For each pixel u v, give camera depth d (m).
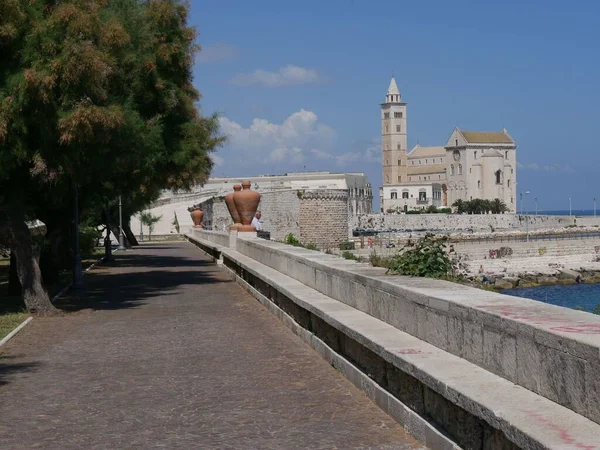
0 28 16.14
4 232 17.61
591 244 91.00
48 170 17.28
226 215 75.56
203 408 8.58
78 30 16.58
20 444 7.34
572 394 4.83
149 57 23.56
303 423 7.79
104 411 8.56
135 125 19.94
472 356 6.51
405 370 6.88
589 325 5.25
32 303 17.64
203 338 13.70
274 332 14.10
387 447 6.81
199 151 29.61
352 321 9.37
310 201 84.38
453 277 10.01
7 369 11.13
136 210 59.97
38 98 16.28
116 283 26.78
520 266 79.75
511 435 4.73
